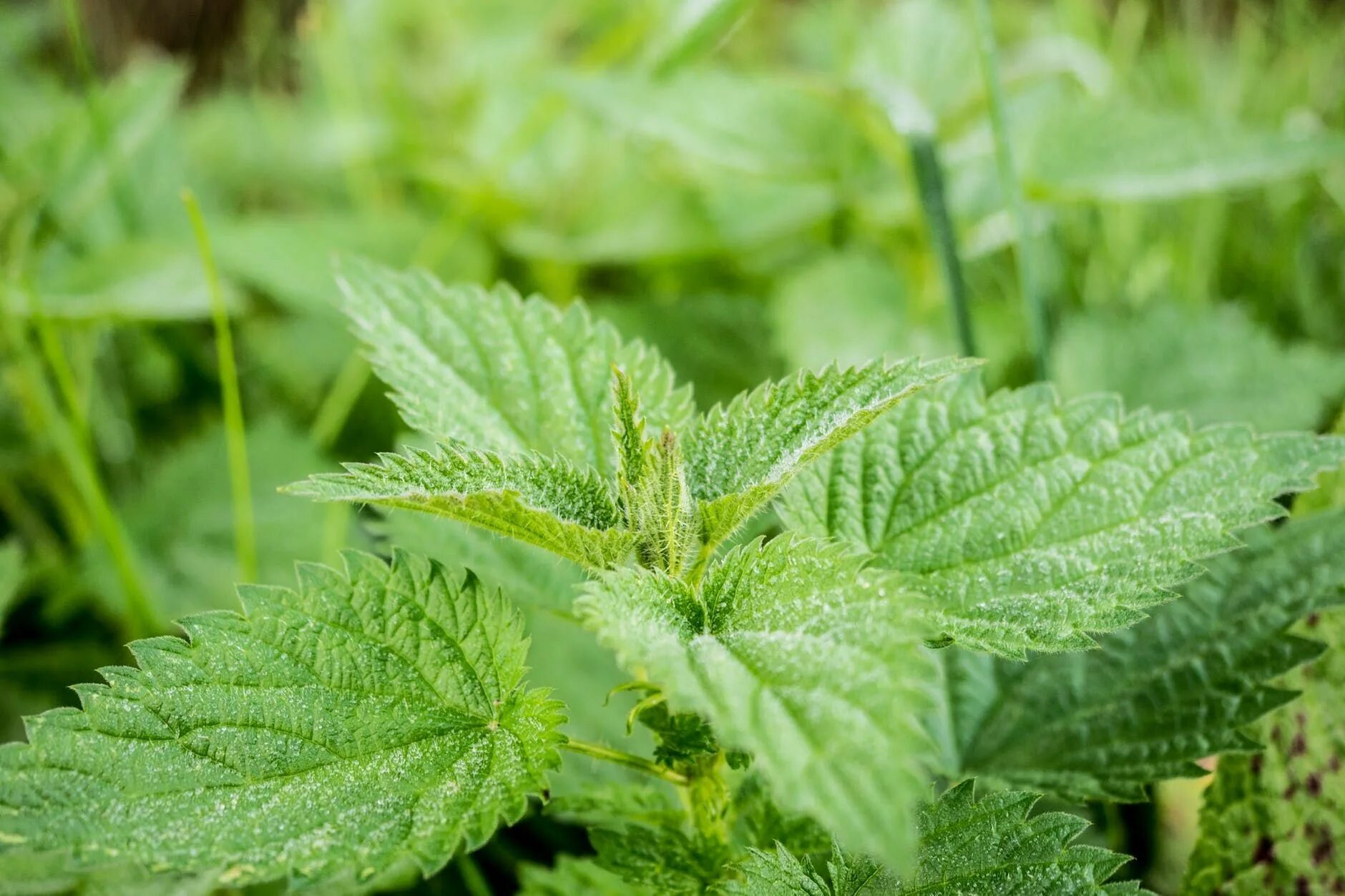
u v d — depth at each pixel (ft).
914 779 1.07
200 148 2.55
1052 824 1.24
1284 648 1.31
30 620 1.66
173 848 1.16
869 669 1.11
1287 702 1.29
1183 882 1.38
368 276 1.32
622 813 1.29
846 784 1.07
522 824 1.52
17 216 1.75
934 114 1.89
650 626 1.16
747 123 1.93
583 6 2.68
